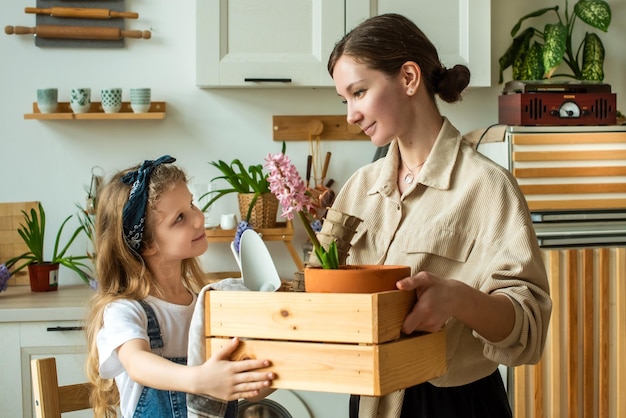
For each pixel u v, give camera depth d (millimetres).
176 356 1603
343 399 2855
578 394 2787
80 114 3062
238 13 2986
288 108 3314
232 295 1232
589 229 2850
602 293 2785
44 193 3262
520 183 2838
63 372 2797
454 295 1226
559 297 2766
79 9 3186
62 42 3223
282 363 1183
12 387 2789
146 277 1603
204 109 3291
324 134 3314
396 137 1559
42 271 3062
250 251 1420
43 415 1603
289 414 2844
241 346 1216
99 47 3232
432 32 3047
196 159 3301
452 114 3375
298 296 1178
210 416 1287
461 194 1508
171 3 3260
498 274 1425
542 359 2771
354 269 1256
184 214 1612
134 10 3254
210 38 2982
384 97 1486
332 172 3340
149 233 1601
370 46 1468
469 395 1519
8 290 3133
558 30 3105
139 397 1539
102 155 3271
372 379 1122
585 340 2779
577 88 2965
